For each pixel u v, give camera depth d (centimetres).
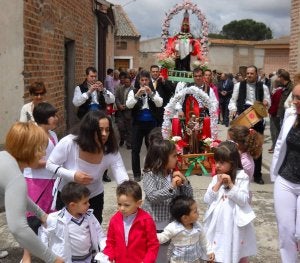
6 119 652
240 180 407
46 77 774
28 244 281
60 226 377
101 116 398
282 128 424
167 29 1145
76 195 373
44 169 453
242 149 460
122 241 358
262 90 821
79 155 410
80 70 1142
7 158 290
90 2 1282
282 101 948
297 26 1016
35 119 463
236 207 405
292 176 414
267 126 1709
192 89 793
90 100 797
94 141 396
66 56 1041
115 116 1152
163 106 857
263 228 582
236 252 402
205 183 779
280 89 1035
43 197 454
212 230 410
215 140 798
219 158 405
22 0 640
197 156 782
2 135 651
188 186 404
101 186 438
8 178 284
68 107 1058
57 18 853
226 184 408
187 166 792
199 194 716
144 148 1130
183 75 1071
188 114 810
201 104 822
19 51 647
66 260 375
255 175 811
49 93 796
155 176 395
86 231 387
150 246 358
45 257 288
